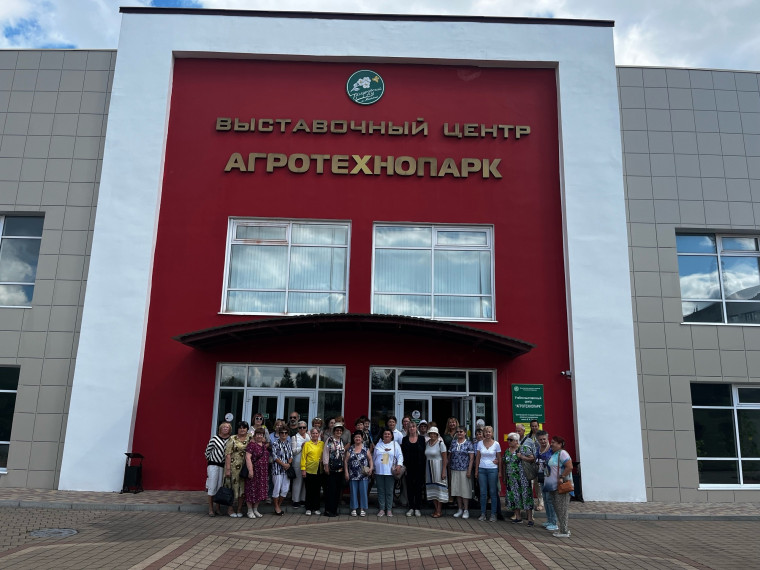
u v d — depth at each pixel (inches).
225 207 569.9
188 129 585.6
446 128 588.7
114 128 576.1
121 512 422.9
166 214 566.6
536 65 604.1
